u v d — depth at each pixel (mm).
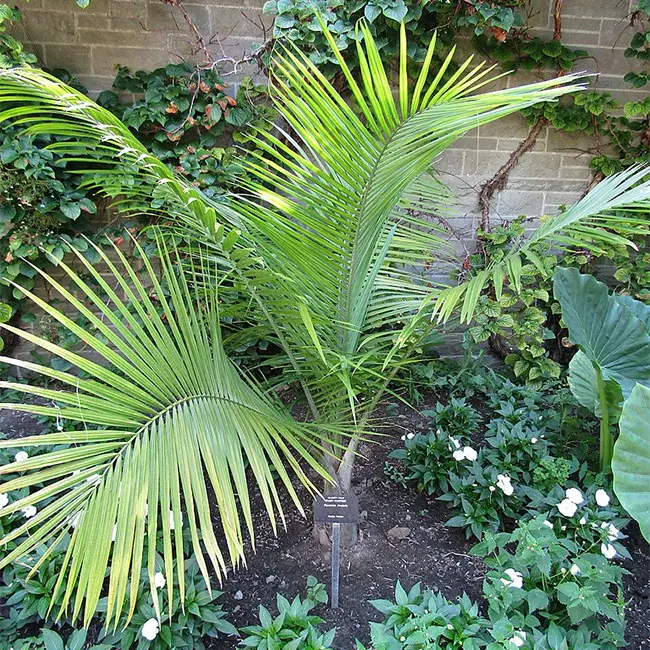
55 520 896
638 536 1814
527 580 1431
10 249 2424
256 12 2529
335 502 1385
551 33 2762
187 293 1358
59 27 2402
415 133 1014
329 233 1230
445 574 1616
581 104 2812
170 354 1145
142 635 1245
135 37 2465
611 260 3104
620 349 1797
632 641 1410
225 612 1367
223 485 1022
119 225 2641
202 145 2541
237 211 1459
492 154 2928
